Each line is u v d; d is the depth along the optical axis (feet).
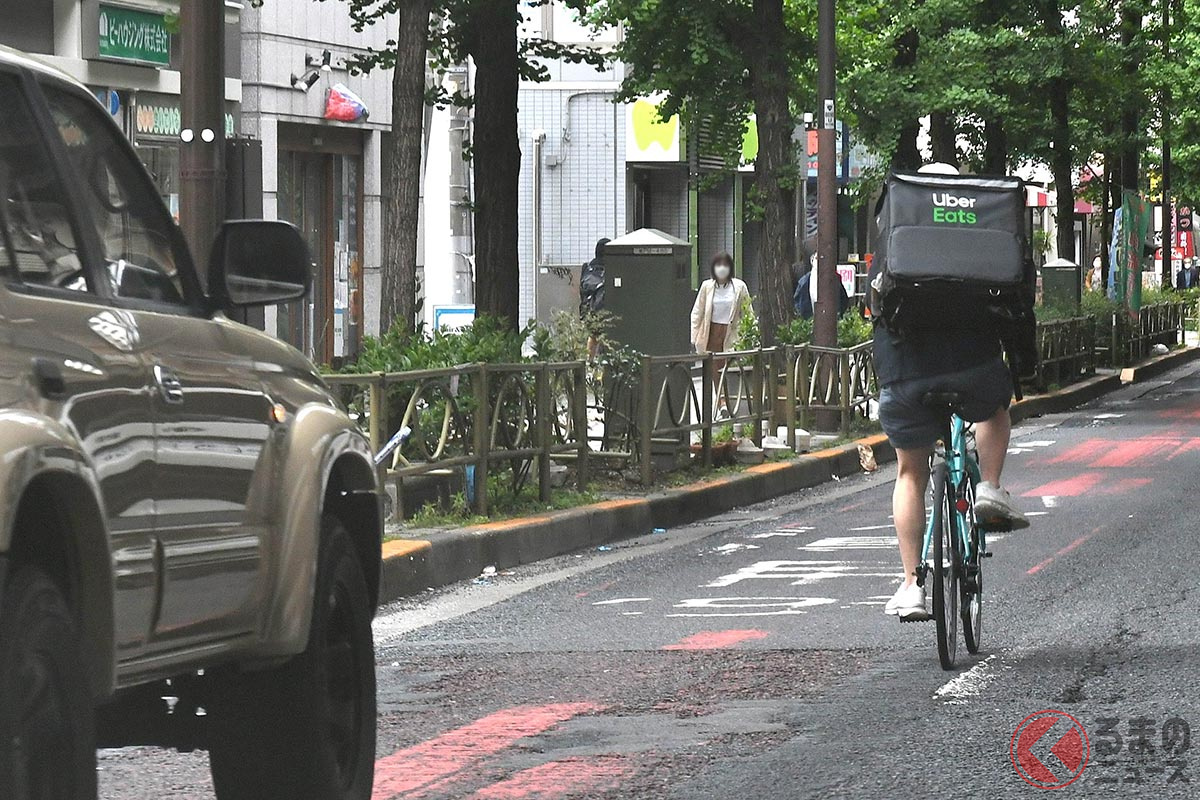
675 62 234.17
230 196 115.24
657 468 171.01
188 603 50.34
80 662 42.88
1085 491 170.60
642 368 167.53
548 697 84.23
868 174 306.14
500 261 212.64
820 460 197.06
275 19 276.00
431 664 94.22
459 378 140.15
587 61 233.14
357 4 225.15
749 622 105.19
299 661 57.82
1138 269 385.29
